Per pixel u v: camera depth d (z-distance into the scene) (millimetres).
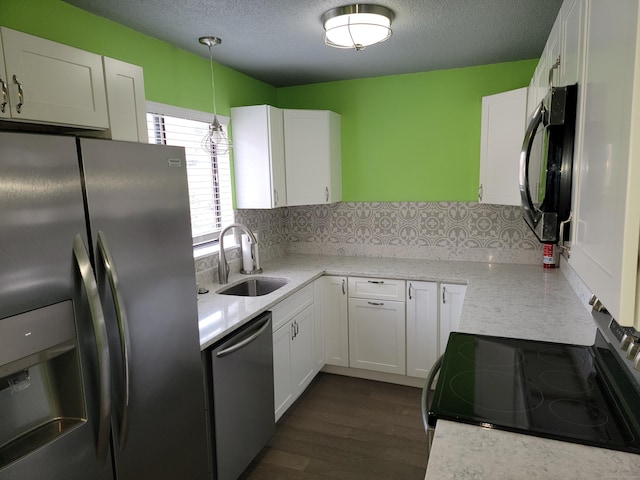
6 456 1135
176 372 1648
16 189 1081
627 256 569
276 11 2021
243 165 3109
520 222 3232
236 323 2072
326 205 3760
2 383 1165
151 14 2037
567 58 1184
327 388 3182
